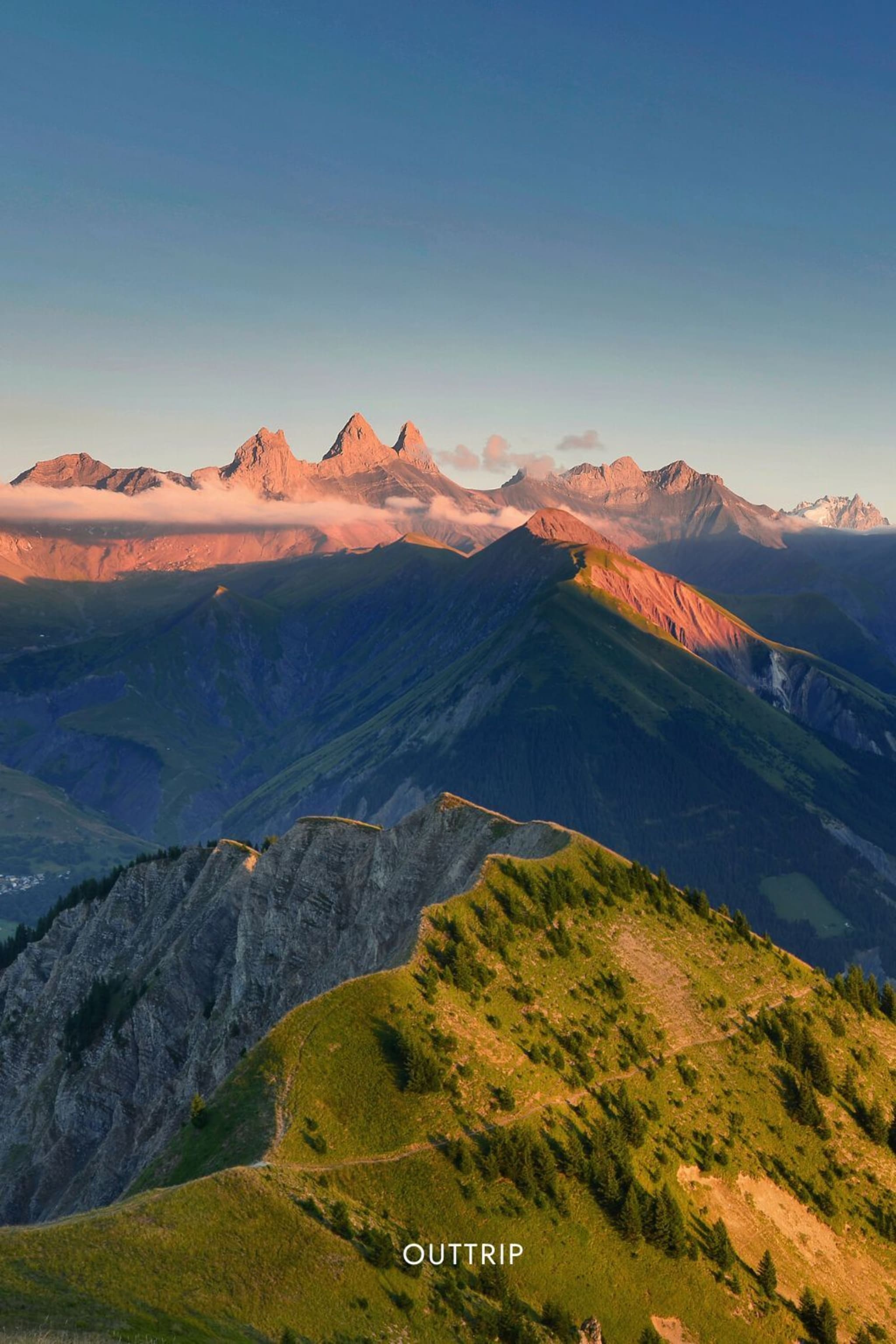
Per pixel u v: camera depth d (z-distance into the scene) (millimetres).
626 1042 116375
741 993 135250
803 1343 93312
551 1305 82375
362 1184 84812
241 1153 85812
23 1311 60781
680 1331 88250
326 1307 71000
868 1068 133125
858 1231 109688
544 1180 92938
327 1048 96875
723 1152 108625
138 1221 72500
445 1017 104938
